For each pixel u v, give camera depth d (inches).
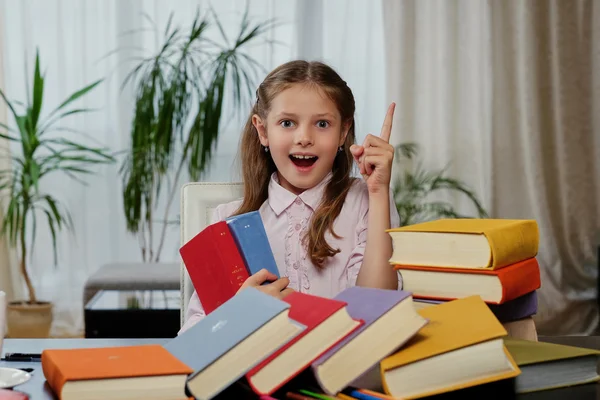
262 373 28.0
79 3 150.1
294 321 28.7
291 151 51.1
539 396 30.2
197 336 30.0
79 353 29.8
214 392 27.5
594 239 156.9
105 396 26.5
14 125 149.7
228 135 153.5
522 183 156.6
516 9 154.9
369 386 30.0
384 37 156.3
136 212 140.4
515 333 38.9
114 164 152.6
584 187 156.8
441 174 156.5
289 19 155.5
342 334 28.8
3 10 148.3
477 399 29.6
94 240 153.1
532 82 154.3
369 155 49.4
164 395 27.0
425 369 28.8
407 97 156.9
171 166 151.7
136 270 121.3
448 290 36.6
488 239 34.6
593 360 32.6
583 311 149.3
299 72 51.1
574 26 155.1
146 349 30.2
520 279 36.2
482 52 155.4
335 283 54.4
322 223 53.7
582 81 155.9
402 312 29.4
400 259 38.2
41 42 149.9
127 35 152.0
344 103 52.0
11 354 37.8
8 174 149.2
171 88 137.6
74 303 152.0
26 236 151.4
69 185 152.0
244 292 32.6
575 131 156.3
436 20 155.9
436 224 39.3
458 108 157.6
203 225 55.6
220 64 140.3
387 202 50.0
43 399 29.4
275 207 55.3
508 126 156.4
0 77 147.9
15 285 150.4
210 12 153.6
